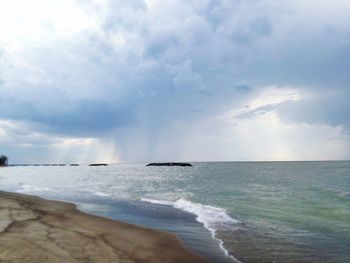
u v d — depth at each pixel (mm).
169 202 22188
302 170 70500
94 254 8680
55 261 7684
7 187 36812
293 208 18984
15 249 8375
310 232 12570
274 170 74375
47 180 52656
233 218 15734
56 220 13633
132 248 9781
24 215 14234
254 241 11172
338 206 19688
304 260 9047
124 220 15273
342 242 10992
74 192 30453
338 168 77562
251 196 25422
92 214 16562
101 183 44219
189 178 52969
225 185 36688
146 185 39500
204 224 14250
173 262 8797
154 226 13789
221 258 9234
